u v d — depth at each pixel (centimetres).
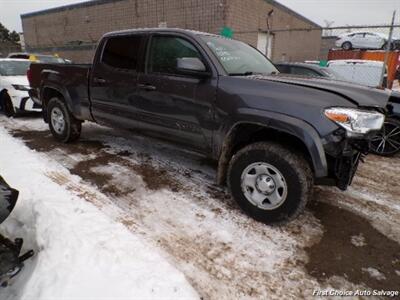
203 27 1422
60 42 2275
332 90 263
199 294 205
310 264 237
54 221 264
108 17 1839
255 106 270
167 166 421
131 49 377
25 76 724
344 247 259
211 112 301
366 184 398
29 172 375
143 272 213
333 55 1592
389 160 514
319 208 325
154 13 1591
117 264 219
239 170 290
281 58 2016
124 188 350
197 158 457
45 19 2336
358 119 241
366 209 327
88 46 2042
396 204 341
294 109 253
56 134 514
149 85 352
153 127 367
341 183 267
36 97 545
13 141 514
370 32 1619
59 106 491
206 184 369
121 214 294
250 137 302
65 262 221
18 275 225
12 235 268
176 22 1512
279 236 270
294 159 258
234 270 228
